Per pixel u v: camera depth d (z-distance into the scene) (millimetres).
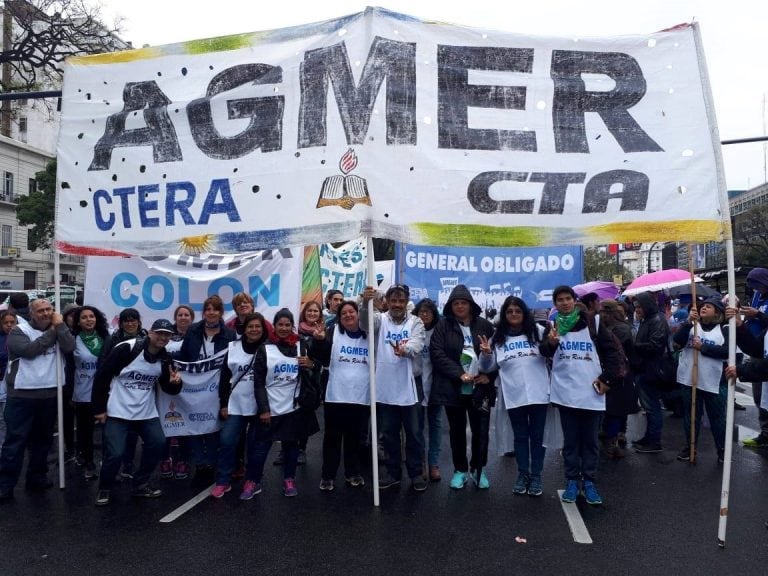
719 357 6492
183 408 5691
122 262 8266
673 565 3959
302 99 5328
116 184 5805
